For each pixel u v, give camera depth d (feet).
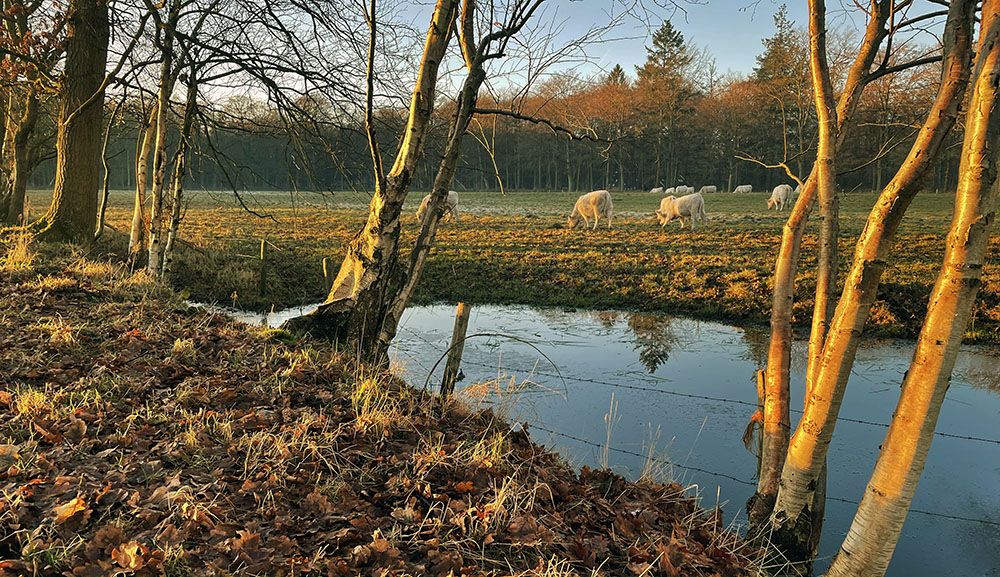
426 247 22.53
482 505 12.03
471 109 21.26
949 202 114.62
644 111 159.12
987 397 27.96
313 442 13.52
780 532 13.62
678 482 19.02
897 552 16.26
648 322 42.45
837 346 12.10
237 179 37.24
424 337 37.32
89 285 28.22
